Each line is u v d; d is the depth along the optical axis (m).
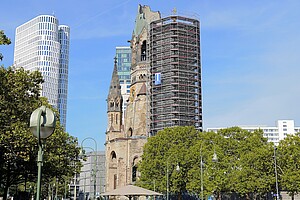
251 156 84.50
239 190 83.69
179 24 145.50
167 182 90.69
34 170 57.66
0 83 42.22
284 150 83.56
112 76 166.12
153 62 147.88
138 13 166.00
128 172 145.62
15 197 55.78
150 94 146.62
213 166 87.00
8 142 41.94
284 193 103.44
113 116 160.62
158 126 140.50
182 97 140.00
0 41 37.88
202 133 103.62
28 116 45.53
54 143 60.03
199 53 147.75
